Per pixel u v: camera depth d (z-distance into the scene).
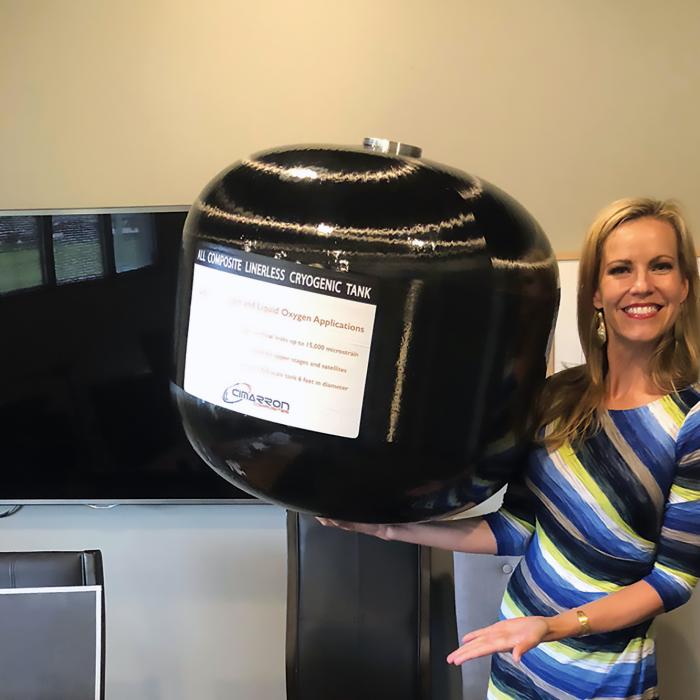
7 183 1.68
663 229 0.99
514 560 1.48
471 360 0.52
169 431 1.66
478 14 1.53
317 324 0.50
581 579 1.03
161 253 1.57
